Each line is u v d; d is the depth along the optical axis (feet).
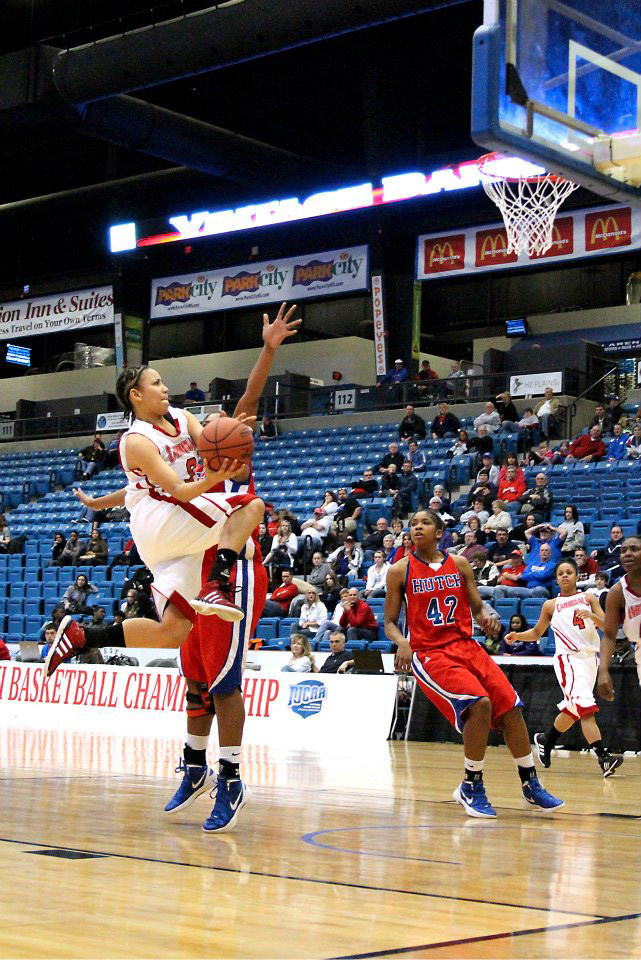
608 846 13.69
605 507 50.55
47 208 89.15
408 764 26.91
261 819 15.61
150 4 71.36
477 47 20.85
